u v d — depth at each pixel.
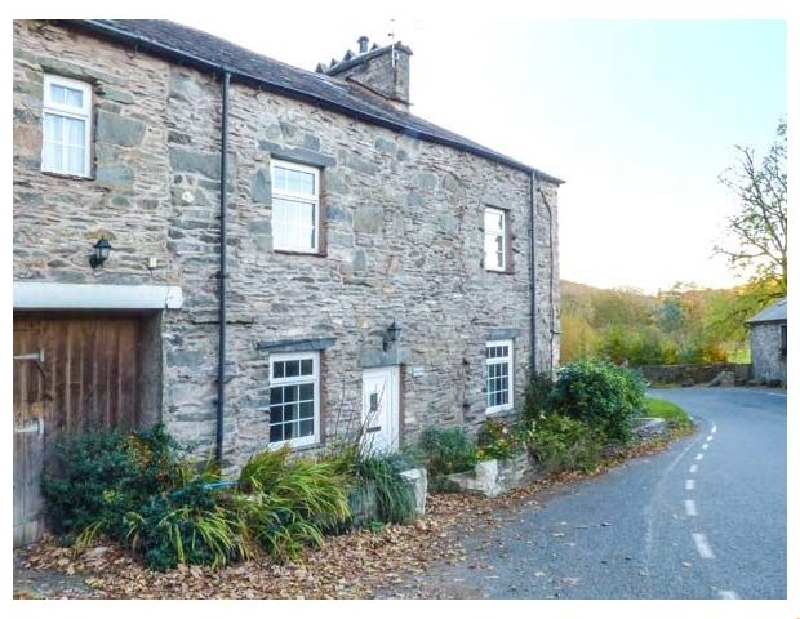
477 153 12.75
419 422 11.26
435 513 8.75
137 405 7.73
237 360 8.38
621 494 9.62
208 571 5.84
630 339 33.03
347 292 9.98
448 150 12.16
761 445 13.72
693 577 5.96
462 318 12.34
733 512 8.34
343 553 6.70
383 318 10.61
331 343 9.65
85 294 6.78
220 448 8.04
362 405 10.18
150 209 7.49
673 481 10.38
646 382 15.23
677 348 33.81
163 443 7.20
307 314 9.31
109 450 6.88
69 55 6.85
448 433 11.08
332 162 9.80
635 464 12.16
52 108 6.81
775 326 28.70
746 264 31.56
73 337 7.17
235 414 8.31
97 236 6.98
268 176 8.85
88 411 7.25
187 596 5.30
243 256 8.50
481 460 10.52
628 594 5.53
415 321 11.26
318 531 6.95
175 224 7.77
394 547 7.05
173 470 6.89
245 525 6.38
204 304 8.00
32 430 6.75
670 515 8.25
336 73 14.77
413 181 11.34
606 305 37.34
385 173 10.78
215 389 8.09
